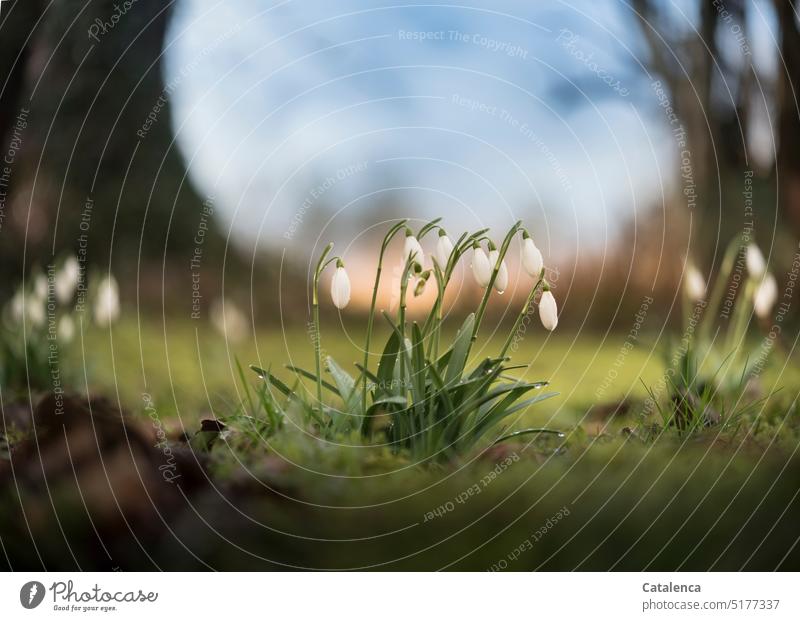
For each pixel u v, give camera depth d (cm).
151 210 204
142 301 204
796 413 99
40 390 114
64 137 181
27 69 167
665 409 102
